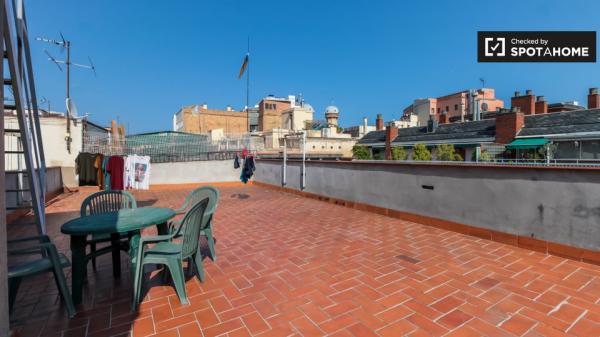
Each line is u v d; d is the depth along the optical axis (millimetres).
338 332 2309
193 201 4133
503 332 2270
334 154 30469
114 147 11859
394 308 2633
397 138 29781
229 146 13812
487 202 4516
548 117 20922
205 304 2748
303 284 3127
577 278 3135
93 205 3775
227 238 4852
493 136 21797
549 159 17828
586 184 3496
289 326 2395
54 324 2463
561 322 2375
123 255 4133
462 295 2834
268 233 5125
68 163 10953
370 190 6758
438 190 5254
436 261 3697
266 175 11828
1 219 1452
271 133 24641
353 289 2998
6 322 1495
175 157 12586
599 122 17359
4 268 1487
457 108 53500
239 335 2285
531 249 4000
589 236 3482
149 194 10680
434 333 2275
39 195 3789
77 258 2799
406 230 5164
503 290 2914
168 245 2994
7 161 8352
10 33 2928
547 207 3842
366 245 4375
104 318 2547
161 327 2406
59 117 11086
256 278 3289
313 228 5410
